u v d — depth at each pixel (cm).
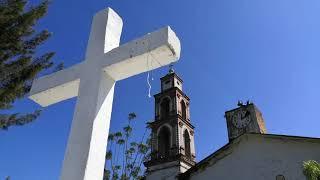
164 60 330
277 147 1600
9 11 661
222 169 1686
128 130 3008
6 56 672
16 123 738
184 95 4175
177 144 3497
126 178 2880
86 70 356
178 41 331
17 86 679
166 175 3222
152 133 3769
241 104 2578
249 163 1623
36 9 706
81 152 295
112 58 340
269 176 1543
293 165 1518
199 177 1730
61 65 665
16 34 671
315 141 1527
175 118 3747
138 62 332
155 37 322
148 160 3466
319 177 633
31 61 703
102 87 335
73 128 315
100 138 308
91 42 377
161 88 4272
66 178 287
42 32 739
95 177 289
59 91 381
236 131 2453
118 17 399
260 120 2472
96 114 313
